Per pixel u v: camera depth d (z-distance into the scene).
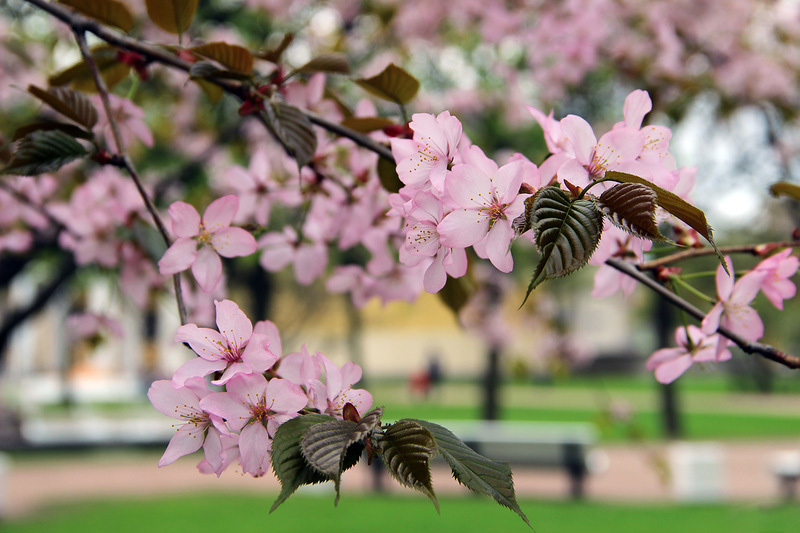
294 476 1.00
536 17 5.06
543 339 9.26
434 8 5.45
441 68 7.24
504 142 7.83
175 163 5.93
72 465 13.31
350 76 1.76
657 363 1.57
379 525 7.99
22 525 7.92
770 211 10.36
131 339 30.00
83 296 4.49
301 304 23.41
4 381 28.42
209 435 1.19
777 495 10.37
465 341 41.59
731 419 22.03
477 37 6.36
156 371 29.84
